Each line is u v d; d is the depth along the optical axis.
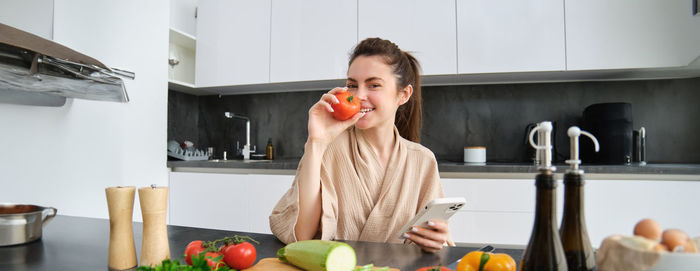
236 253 0.68
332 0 2.63
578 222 0.48
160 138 2.58
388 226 1.10
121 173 2.28
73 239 0.98
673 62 2.14
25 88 1.54
